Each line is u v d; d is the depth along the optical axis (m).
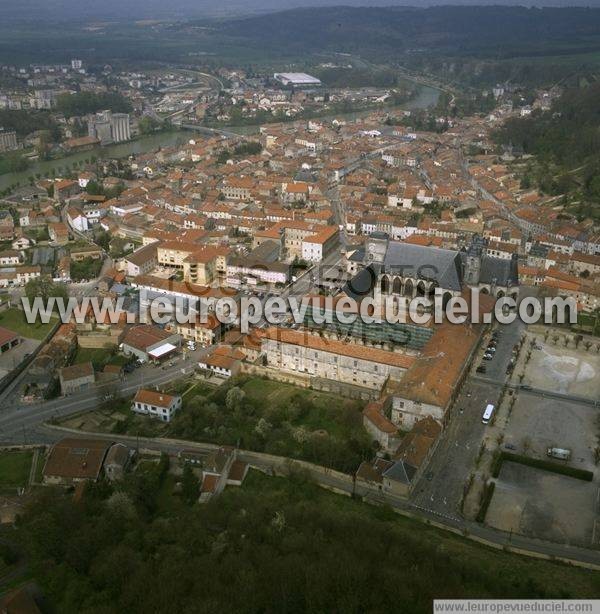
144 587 176.50
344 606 165.75
